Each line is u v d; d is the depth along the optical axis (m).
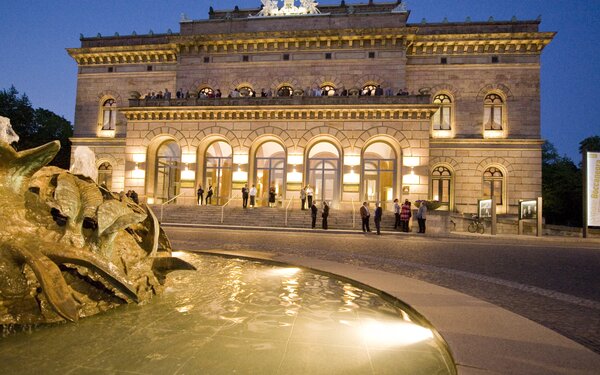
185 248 11.04
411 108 25.50
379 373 2.93
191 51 32.75
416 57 31.36
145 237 5.75
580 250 13.54
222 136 27.81
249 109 27.11
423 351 3.44
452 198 29.88
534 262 10.26
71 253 4.05
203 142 28.12
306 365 3.03
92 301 4.36
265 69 31.95
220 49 32.53
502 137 30.12
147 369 2.88
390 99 26.25
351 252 11.45
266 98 27.31
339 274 6.63
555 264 10.02
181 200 27.70
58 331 3.73
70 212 4.45
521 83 30.16
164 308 4.62
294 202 26.59
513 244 15.25
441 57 31.11
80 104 35.03
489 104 30.73
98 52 34.50
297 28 32.00
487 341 3.53
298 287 5.92
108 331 3.75
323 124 26.72
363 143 26.25
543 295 6.34
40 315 3.94
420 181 25.47
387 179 27.00
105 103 35.16
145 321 4.09
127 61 34.75
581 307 5.60
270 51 31.94
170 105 28.34
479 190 29.67
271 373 2.86
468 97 30.61
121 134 34.19
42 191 4.68
